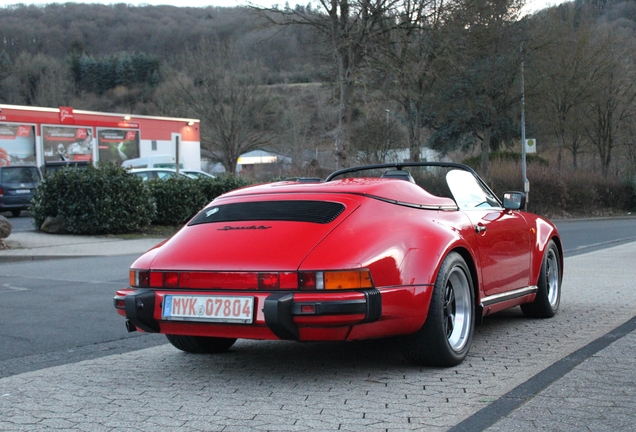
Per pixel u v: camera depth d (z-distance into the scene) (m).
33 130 40.03
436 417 3.43
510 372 4.28
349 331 3.86
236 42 49.75
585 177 34.62
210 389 4.10
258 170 33.44
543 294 6.03
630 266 10.55
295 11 22.47
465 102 30.50
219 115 48.62
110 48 90.31
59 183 17.00
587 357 4.62
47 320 6.74
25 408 3.78
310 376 4.34
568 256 12.83
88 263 12.45
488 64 30.03
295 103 49.94
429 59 24.62
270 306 3.73
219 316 3.93
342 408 3.62
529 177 31.78
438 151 43.66
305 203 4.35
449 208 4.83
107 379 4.41
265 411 3.61
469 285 4.61
